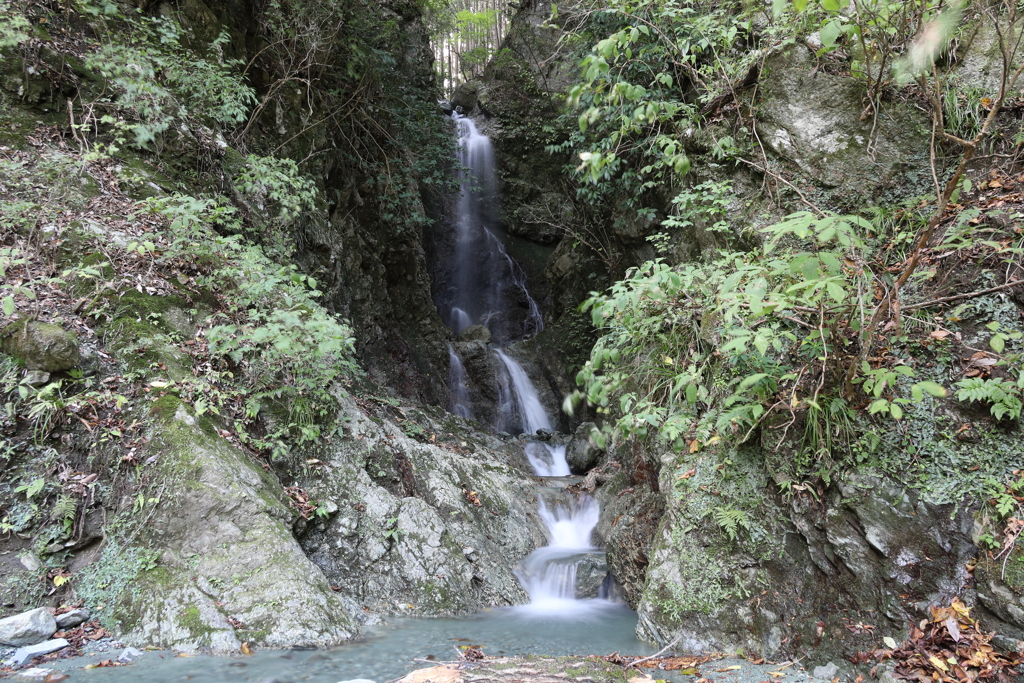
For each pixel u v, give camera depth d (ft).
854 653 11.08
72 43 20.54
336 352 15.75
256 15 28.40
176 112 22.00
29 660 10.66
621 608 17.12
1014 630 10.19
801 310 12.10
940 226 14.70
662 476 15.37
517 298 48.93
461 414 35.58
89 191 18.13
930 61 8.60
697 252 20.98
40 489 12.66
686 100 23.97
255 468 14.52
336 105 31.89
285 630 11.85
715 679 10.78
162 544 12.60
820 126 18.34
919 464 12.29
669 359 16.58
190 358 15.72
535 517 21.94
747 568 12.80
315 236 26.30
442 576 16.07
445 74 72.95
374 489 16.79
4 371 13.51
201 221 18.92
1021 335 12.52
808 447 13.29
